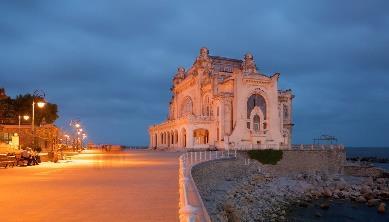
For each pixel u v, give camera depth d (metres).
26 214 12.39
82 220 11.50
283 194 49.88
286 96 101.56
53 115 111.88
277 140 92.38
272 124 92.69
